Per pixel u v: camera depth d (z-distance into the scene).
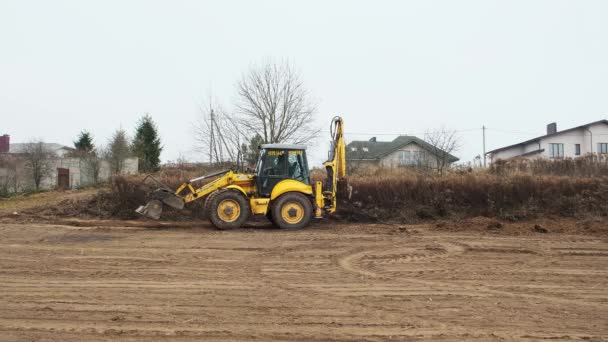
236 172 15.26
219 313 6.05
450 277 8.04
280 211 13.86
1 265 8.65
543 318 5.98
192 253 9.91
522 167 19.12
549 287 7.44
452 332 5.46
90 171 36.16
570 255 9.90
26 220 15.26
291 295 6.89
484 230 13.52
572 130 48.50
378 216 15.96
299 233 12.92
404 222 15.66
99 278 7.77
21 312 6.02
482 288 7.36
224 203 13.69
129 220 15.93
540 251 10.23
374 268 8.70
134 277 7.85
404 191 16.41
